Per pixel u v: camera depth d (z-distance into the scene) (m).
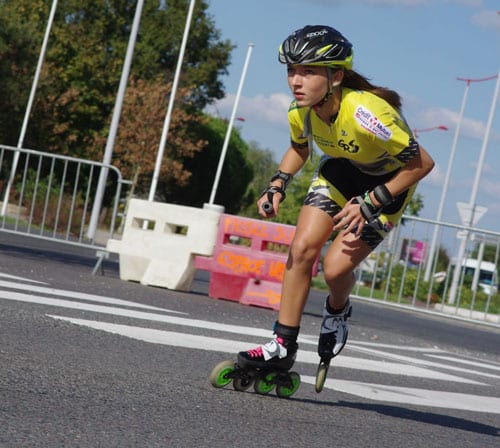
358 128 5.11
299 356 7.81
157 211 13.61
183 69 66.56
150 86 55.62
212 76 67.69
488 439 5.32
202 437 4.17
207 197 72.62
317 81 5.08
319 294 24.30
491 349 14.38
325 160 5.52
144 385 5.21
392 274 15.38
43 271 11.91
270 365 5.52
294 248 5.46
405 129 5.15
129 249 13.66
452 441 5.06
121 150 54.47
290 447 4.25
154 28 65.88
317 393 6.02
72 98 53.59
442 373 8.52
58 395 4.60
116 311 8.48
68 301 8.59
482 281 15.48
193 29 66.31
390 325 16.02
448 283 15.41
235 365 5.50
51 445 3.64
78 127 59.19
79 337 6.62
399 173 5.22
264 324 10.18
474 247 15.43
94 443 3.77
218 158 71.25
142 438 3.98
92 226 21.33
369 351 9.41
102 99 59.25
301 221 5.49
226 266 13.09
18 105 49.62
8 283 9.31
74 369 5.36
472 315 15.41
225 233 13.16
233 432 4.37
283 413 5.05
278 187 5.83
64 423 4.04
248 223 13.01
